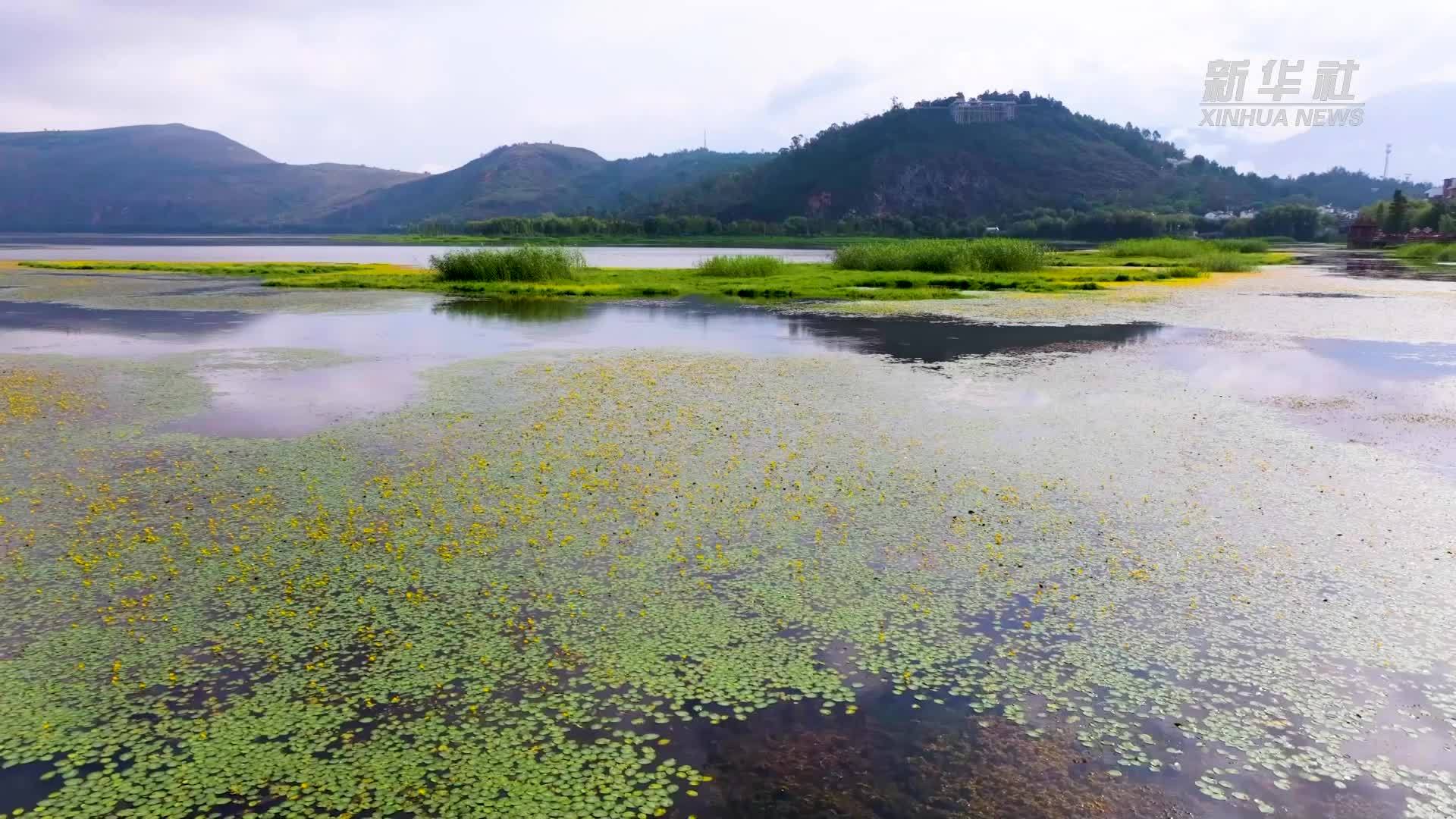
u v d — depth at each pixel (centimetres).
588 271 4225
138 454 1053
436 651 606
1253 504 909
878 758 497
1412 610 678
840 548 786
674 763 492
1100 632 640
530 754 499
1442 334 2198
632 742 509
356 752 499
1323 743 517
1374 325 2367
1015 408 1327
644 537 805
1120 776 486
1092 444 1127
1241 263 5012
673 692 560
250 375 1573
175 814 450
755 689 565
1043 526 843
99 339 2038
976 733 521
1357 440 1156
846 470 1009
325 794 466
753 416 1270
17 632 629
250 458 1038
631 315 2622
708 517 856
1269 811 459
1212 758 502
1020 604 682
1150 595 701
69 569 731
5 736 514
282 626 638
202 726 523
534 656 601
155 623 642
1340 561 766
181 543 785
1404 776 488
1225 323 2405
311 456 1049
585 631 635
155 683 567
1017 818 452
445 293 3303
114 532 808
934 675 583
